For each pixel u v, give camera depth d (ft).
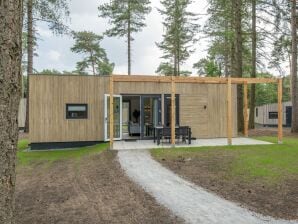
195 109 53.62
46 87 47.47
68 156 39.70
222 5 55.62
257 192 20.94
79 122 48.80
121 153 36.60
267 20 56.95
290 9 55.83
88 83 49.24
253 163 29.22
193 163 30.63
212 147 39.65
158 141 43.01
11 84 6.63
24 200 20.61
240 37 56.49
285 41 60.90
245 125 53.98
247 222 15.60
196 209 17.70
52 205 19.35
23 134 65.98
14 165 6.72
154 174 26.78
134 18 98.22
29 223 16.38
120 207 18.44
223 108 54.95
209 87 54.29
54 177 27.53
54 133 47.70
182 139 46.11
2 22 6.53
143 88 51.47
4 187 6.51
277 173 25.27
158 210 17.61
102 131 49.78
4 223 6.52
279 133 43.50
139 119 57.00
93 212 17.74
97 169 29.60
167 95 52.54
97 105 49.60
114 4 93.20
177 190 21.83
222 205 18.40
